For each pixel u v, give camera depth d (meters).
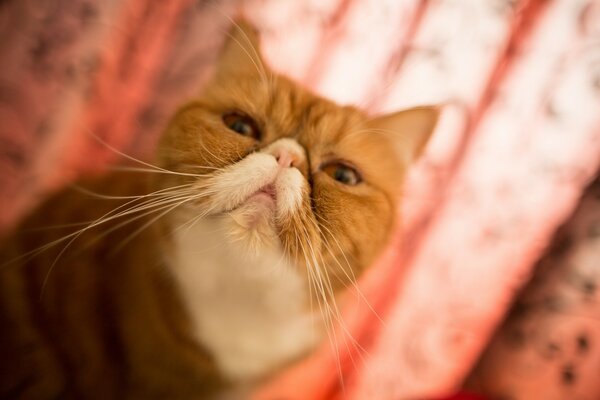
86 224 0.32
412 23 0.34
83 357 0.31
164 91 0.35
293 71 0.35
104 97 0.34
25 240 0.32
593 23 0.33
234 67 0.33
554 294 0.34
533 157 0.34
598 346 0.33
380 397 0.35
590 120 0.33
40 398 0.31
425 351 0.35
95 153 0.35
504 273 0.35
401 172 0.34
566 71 0.33
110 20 0.34
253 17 0.35
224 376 0.33
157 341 0.32
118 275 0.32
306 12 0.35
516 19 0.34
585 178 0.34
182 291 0.32
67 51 0.34
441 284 0.35
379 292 0.35
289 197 0.29
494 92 0.34
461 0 0.34
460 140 0.35
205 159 0.30
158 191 0.30
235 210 0.29
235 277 0.31
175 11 0.35
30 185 0.34
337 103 0.34
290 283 0.31
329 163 0.32
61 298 0.32
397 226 0.34
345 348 0.34
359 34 0.35
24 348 0.31
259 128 0.32
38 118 0.34
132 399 0.32
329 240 0.30
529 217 0.34
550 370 0.34
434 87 0.34
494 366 0.35
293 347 0.33
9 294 0.32
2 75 0.33
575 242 0.34
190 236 0.30
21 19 0.34
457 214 0.35
